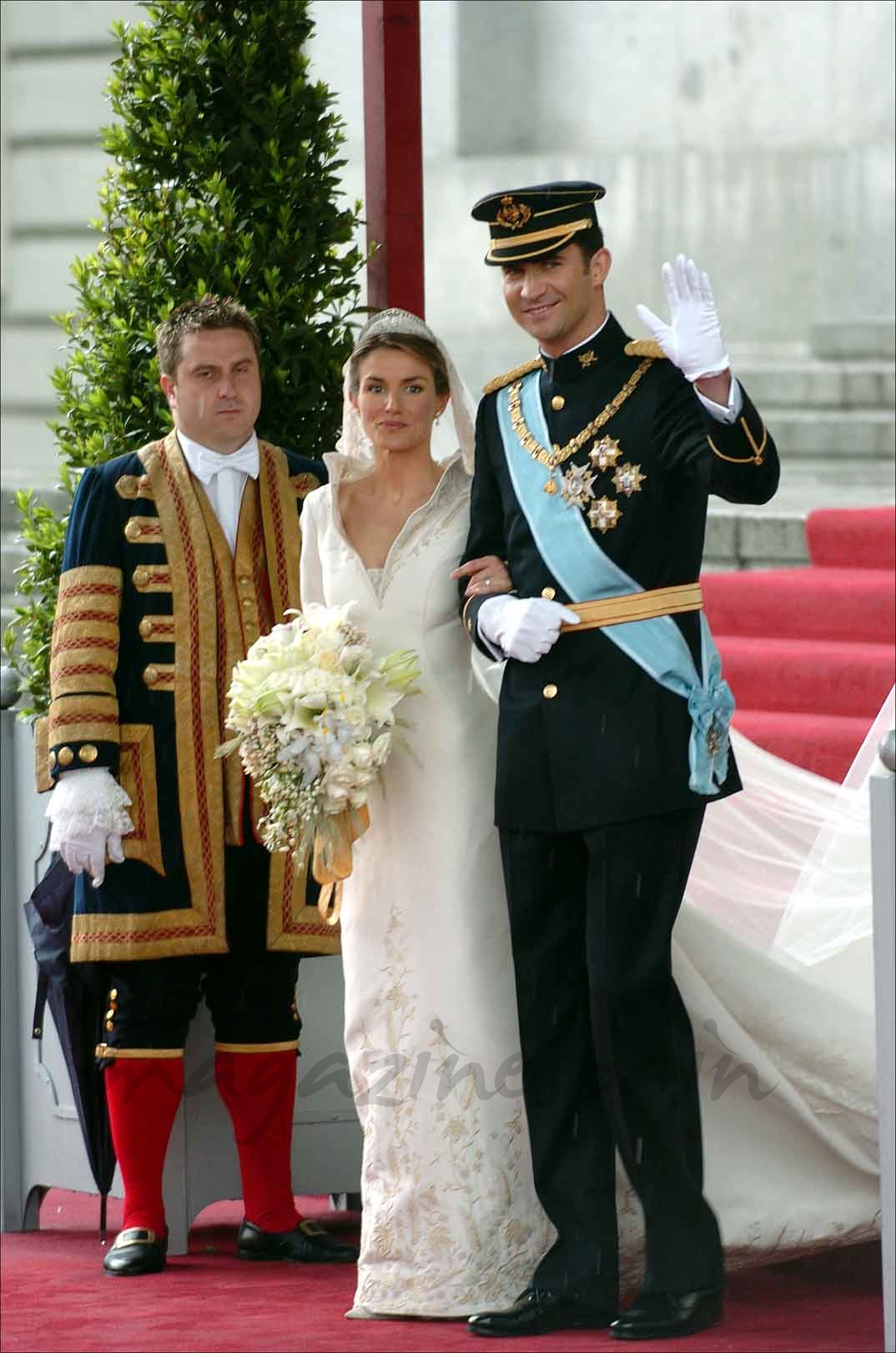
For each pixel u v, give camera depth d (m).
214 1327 15.98
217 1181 18.78
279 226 19.45
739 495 14.43
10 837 20.34
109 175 20.00
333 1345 15.30
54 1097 20.00
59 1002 18.58
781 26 42.94
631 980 15.03
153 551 18.00
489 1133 15.98
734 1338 15.04
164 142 19.42
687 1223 15.28
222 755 16.39
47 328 43.88
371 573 16.55
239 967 18.17
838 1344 14.85
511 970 16.23
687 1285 15.22
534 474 15.48
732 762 15.52
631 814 14.92
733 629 31.80
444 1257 15.90
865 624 29.89
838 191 42.28
